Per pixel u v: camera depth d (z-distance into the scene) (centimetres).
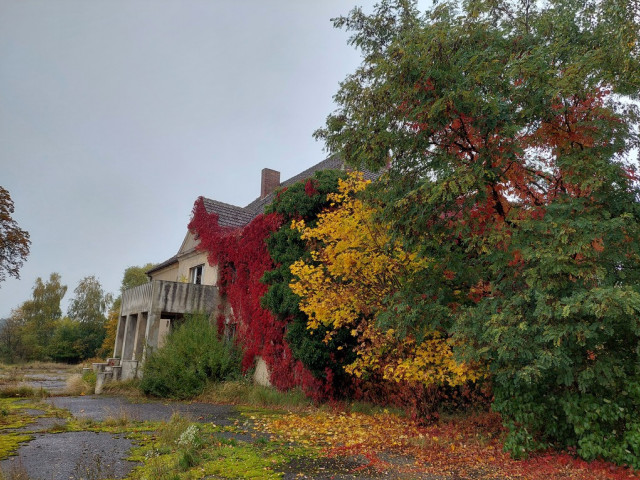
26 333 5100
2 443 725
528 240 638
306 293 971
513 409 693
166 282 1719
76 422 920
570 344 587
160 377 1436
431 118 702
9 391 1467
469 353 645
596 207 623
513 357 609
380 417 1002
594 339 590
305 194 1340
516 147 678
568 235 585
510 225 717
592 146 677
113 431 834
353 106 840
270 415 1064
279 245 1353
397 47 704
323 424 933
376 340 894
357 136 816
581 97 666
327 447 737
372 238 882
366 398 1212
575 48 692
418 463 646
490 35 732
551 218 615
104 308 5994
